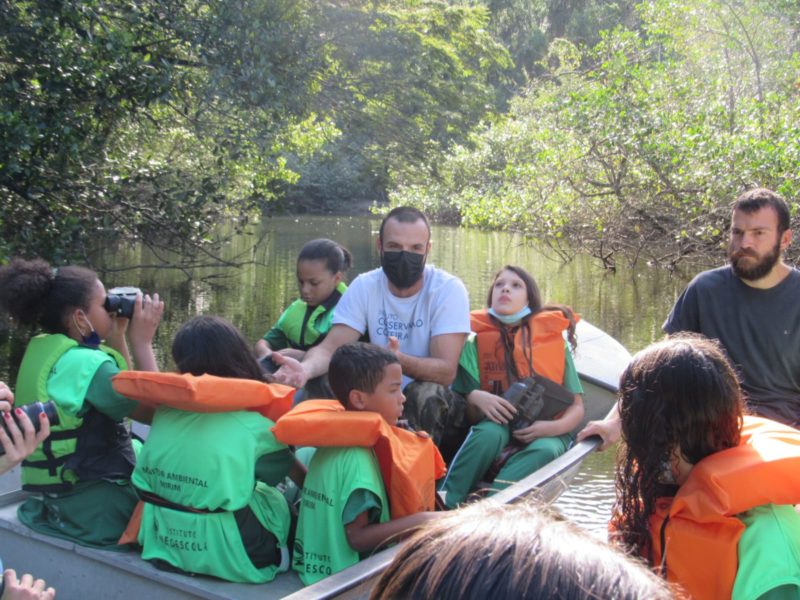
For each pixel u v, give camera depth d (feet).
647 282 35.91
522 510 2.28
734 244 10.23
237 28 24.66
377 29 32.22
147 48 25.07
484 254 46.62
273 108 25.45
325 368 11.85
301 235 60.75
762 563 5.75
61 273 9.50
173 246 27.94
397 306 11.96
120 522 9.48
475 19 36.91
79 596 9.29
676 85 36.76
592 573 2.04
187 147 33.96
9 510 10.09
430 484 8.94
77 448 9.24
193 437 8.73
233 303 30.35
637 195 38.88
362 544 8.36
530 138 52.13
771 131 32.27
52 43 22.30
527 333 12.05
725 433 6.33
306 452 10.71
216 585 8.61
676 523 6.20
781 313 10.21
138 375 8.66
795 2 38.78
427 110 34.58
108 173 25.70
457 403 12.08
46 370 9.17
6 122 21.08
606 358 16.52
